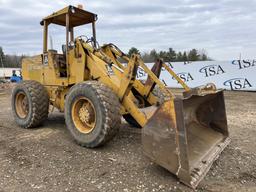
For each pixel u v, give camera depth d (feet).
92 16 16.89
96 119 11.82
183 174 8.69
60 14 15.70
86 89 12.09
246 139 14.24
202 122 13.14
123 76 12.33
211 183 9.11
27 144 13.43
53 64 16.28
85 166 10.54
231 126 17.42
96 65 13.64
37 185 9.05
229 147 12.75
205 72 41.86
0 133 15.78
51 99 16.74
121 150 12.29
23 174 9.91
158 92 14.32
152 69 14.33
